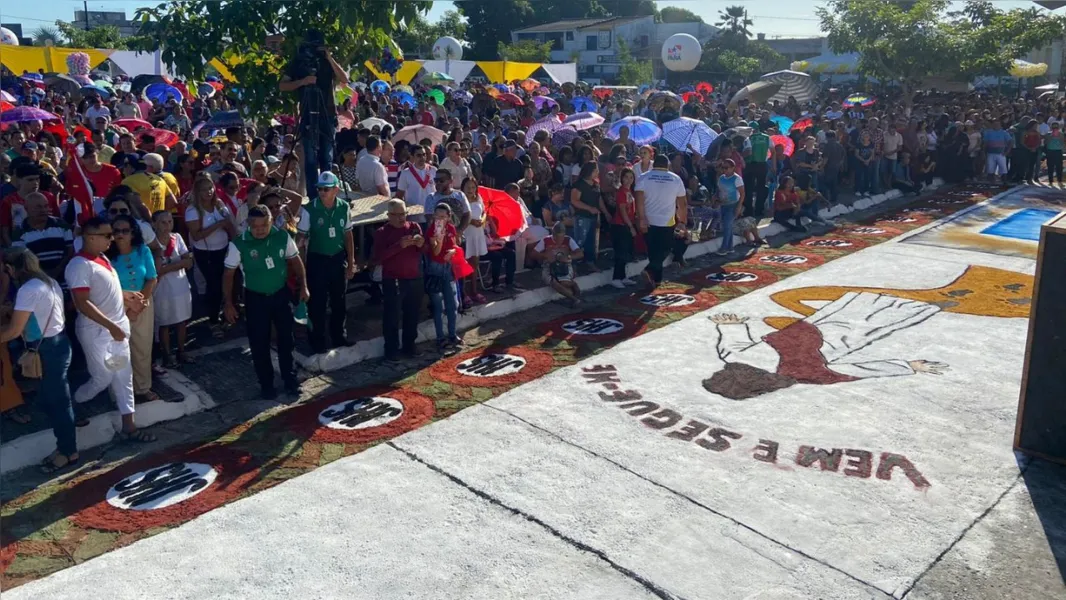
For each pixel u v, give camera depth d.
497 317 9.38
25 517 5.18
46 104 17.89
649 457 6.00
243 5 8.74
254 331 6.78
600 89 35.44
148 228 6.84
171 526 5.10
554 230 9.85
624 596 4.45
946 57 26.42
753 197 14.40
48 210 7.14
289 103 9.52
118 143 11.61
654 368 7.75
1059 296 5.71
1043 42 26.59
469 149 12.75
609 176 11.12
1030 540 4.99
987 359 8.02
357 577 4.61
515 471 5.79
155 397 6.66
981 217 15.41
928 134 18.73
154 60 27.92
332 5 8.66
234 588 4.51
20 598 4.41
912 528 5.10
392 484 5.61
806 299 10.05
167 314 7.15
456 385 7.35
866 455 6.04
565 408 6.84
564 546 4.91
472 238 9.19
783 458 5.99
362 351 7.98
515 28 63.66
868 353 8.17
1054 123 19.38
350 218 7.81
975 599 4.44
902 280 10.93
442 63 33.44
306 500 5.40
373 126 11.86
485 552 4.84
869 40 27.61
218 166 9.48
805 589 4.51
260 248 6.61
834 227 14.55
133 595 4.44
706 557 4.80
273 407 6.86
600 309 9.70
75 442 5.83
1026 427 6.02
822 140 17.19
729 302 9.95
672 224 10.49
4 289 5.59
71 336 7.08
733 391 7.20
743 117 22.17
